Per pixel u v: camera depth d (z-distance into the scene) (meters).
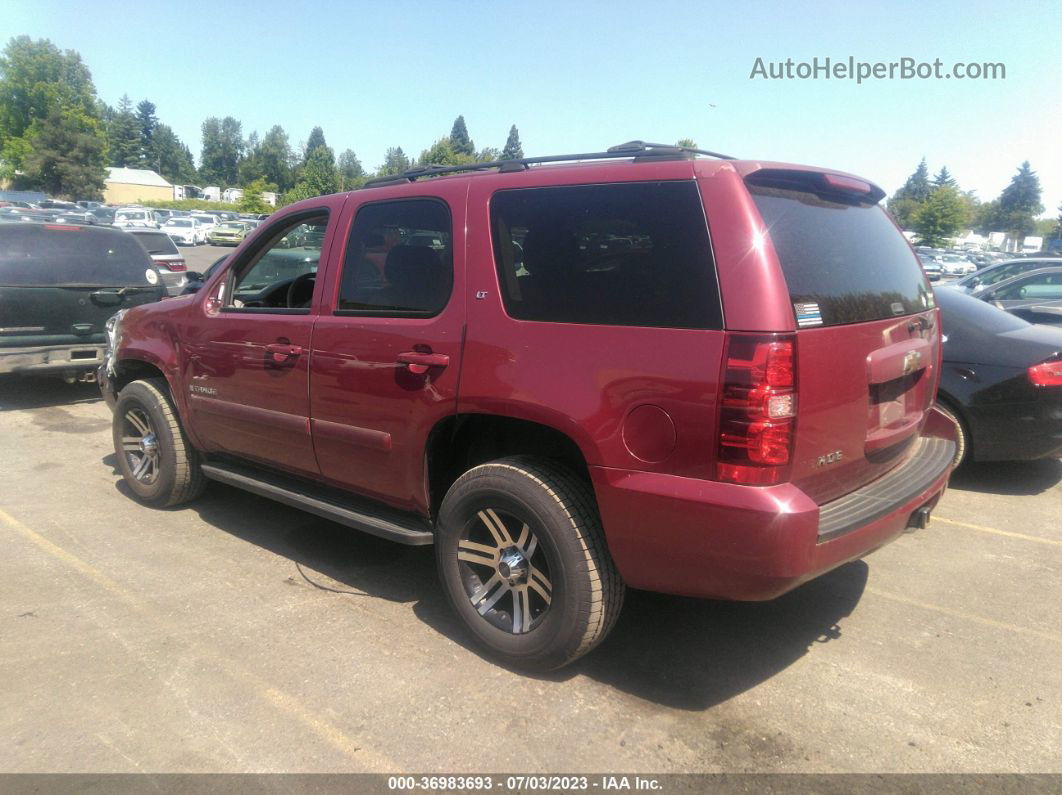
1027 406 5.25
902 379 3.49
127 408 5.21
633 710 3.02
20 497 5.40
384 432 3.58
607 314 2.91
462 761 2.72
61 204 41.66
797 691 3.17
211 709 3.00
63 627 3.60
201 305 4.61
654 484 2.77
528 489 3.10
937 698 3.12
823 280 2.93
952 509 5.28
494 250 3.26
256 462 4.43
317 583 4.12
